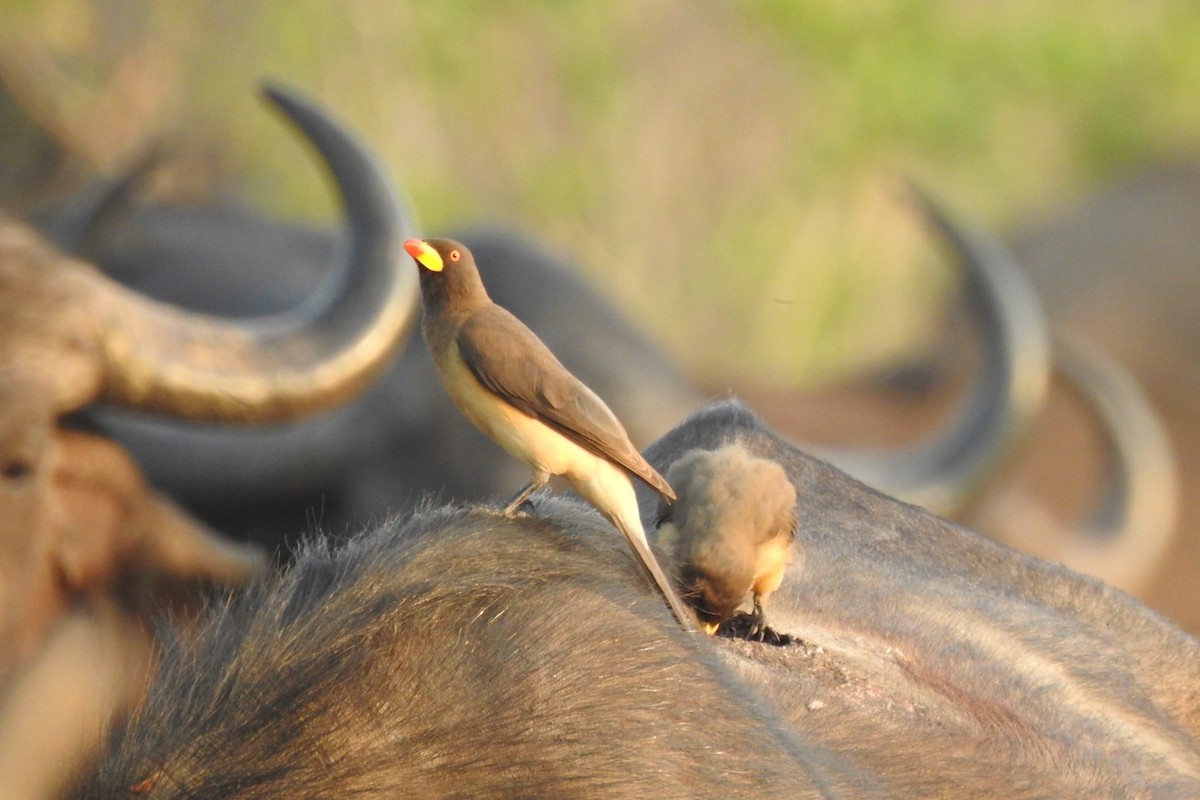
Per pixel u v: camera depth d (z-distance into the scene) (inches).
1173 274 2101.4
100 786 308.3
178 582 938.7
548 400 375.9
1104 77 3139.8
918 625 529.0
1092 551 1551.4
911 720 445.1
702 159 2874.0
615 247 2748.5
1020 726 478.9
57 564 836.0
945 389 1980.8
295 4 2439.7
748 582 423.8
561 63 2714.1
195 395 940.0
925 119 2952.8
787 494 431.5
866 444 1809.8
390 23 2551.7
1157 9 3287.4
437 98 2603.3
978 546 608.7
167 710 333.4
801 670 451.5
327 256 1514.5
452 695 345.1
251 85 2341.3
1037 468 1909.4
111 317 890.7
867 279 2913.4
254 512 1253.7
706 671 373.4
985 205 3034.0
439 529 385.1
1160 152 3120.1
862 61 2962.6
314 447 1242.6
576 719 348.5
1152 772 486.6
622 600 378.3
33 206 1676.9
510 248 1328.7
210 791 318.0
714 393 1892.2
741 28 2913.4
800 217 2910.9
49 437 821.2
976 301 1424.7
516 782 337.4
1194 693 591.8
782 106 2933.1
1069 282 2142.0
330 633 349.7
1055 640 556.7
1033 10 3193.9
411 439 1270.9
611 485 382.3
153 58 2233.0
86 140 2079.2
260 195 2310.5
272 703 334.0
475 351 376.8
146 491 922.7
